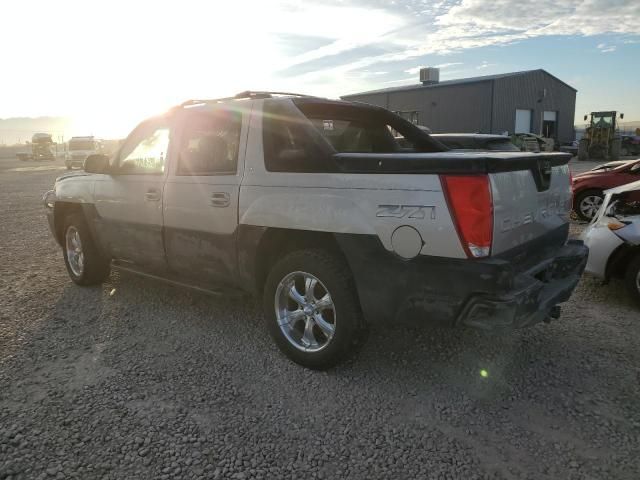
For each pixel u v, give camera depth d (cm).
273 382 366
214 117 430
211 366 390
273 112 395
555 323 475
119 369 385
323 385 362
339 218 344
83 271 571
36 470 272
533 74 3956
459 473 271
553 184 388
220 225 415
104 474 270
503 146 1009
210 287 441
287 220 370
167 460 281
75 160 3350
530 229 351
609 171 1001
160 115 476
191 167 442
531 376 374
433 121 4138
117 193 505
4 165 4450
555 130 4238
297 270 375
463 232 299
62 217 602
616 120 3156
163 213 460
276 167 383
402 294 326
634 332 453
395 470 274
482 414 326
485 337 440
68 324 473
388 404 338
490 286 296
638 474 270
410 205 315
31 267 688
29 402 338
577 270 407
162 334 450
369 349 417
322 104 434
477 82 3803
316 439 300
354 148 488
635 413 326
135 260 513
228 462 280
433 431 308
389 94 4459
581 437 302
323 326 374
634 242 500
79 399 342
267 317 400
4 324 474
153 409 331
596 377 372
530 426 313
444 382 366
